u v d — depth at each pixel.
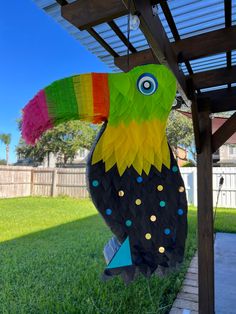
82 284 2.71
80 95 0.86
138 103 0.89
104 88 0.88
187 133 13.20
